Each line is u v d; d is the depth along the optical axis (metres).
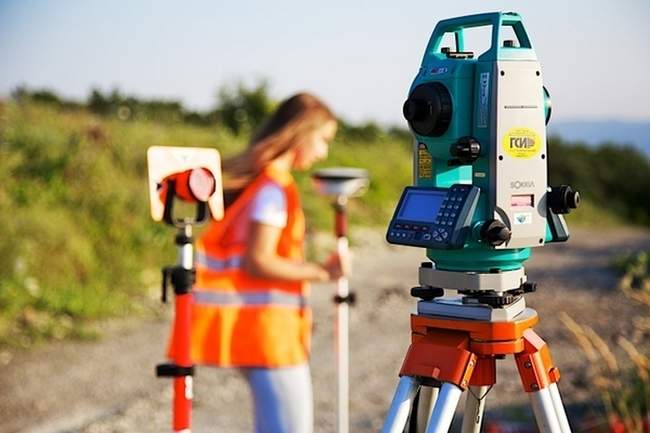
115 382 11.48
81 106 28.98
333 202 7.73
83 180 18.94
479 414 5.40
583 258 22.06
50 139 19.73
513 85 4.95
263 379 6.32
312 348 13.11
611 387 8.95
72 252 16.12
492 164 4.93
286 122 6.50
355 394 10.83
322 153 6.72
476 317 5.00
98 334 13.68
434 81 5.07
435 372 4.96
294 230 6.53
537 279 18.53
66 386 11.33
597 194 43.16
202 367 11.96
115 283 16.27
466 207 4.90
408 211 5.14
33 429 9.84
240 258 6.34
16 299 14.20
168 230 18.58
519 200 5.00
